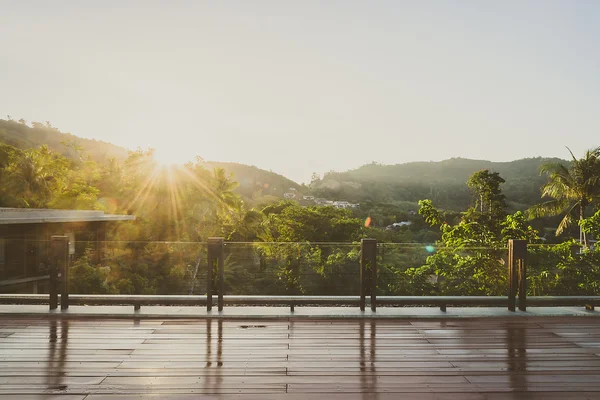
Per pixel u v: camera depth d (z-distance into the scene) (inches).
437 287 243.6
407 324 190.2
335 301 208.7
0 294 215.8
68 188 1784.0
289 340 166.9
